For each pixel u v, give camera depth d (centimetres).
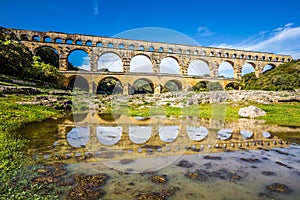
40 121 1259
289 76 4409
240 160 625
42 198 391
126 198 396
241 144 823
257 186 456
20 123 1141
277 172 536
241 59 6769
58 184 448
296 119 1559
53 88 3156
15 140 771
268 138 936
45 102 1750
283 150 745
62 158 602
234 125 1297
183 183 461
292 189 445
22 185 441
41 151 666
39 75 3597
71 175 490
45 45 5209
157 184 453
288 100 2533
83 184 448
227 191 430
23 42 5038
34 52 5125
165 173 508
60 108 1780
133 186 442
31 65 3659
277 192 431
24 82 2789
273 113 1822
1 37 3862
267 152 719
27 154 635
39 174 496
